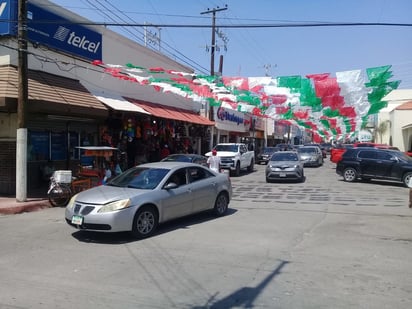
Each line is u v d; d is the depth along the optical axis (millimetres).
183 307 4848
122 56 20094
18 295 5242
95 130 17906
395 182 20734
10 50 13711
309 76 12391
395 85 11492
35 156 15055
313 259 6848
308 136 106875
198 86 15797
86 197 8461
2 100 12312
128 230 8125
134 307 4840
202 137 29766
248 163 27016
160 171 9562
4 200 12711
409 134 36000
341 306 4859
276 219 10500
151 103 22484
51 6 15242
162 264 6570
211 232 8930
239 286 5551
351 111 12477
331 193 16047
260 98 13758
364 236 8578
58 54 15727
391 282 5719
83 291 5371
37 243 7996
